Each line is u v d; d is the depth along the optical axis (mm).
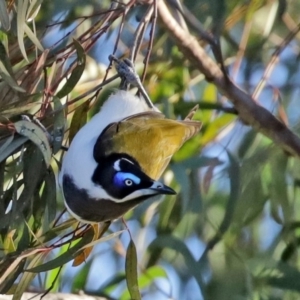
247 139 10703
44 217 8023
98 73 10211
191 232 10664
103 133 7621
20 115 8031
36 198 8156
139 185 7414
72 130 8094
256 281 10242
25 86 8047
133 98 8125
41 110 7895
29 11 7926
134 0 8320
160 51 10680
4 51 7809
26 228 7977
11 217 7848
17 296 7980
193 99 10789
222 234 9867
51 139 7898
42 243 7855
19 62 8844
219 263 10391
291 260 10555
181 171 9484
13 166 8289
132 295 7918
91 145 7617
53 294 9680
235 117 10734
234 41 11195
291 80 11445
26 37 8742
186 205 9438
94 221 7770
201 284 9695
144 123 7641
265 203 10594
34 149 7922
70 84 7910
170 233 10422
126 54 10211
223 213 10680
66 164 7715
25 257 8000
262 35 11203
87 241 7980
